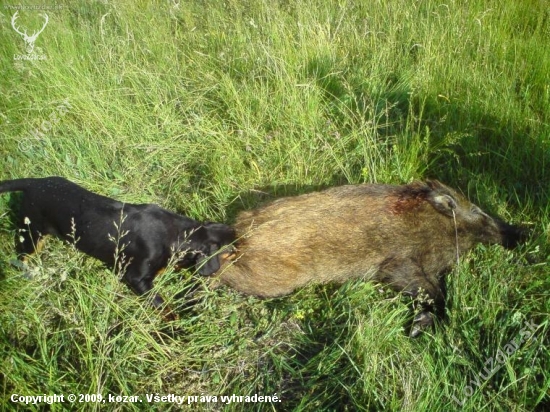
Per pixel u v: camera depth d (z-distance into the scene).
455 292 1.73
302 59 2.79
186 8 3.48
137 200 2.23
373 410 1.47
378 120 2.40
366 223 1.87
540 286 1.78
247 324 1.80
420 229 1.88
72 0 3.63
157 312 1.76
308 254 1.84
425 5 3.16
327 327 1.75
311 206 1.89
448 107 2.50
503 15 3.07
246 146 2.38
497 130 2.39
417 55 2.86
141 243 1.83
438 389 1.50
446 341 1.65
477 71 2.67
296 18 3.14
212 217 2.17
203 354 1.70
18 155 2.39
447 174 2.29
